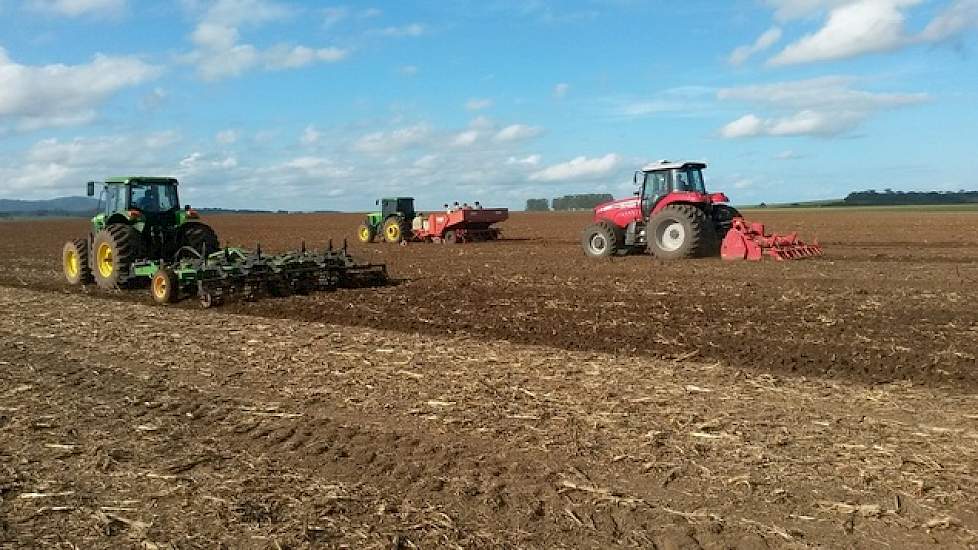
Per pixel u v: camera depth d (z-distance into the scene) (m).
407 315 11.91
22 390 7.25
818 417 5.94
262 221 78.81
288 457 5.35
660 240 20.00
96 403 6.79
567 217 79.00
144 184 15.72
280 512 4.45
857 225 45.88
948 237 31.84
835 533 4.05
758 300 12.41
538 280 16.20
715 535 4.07
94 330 10.43
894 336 9.39
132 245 15.34
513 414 6.14
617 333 9.98
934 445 5.26
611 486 4.70
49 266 23.69
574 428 5.75
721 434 5.53
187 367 8.09
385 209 33.12
